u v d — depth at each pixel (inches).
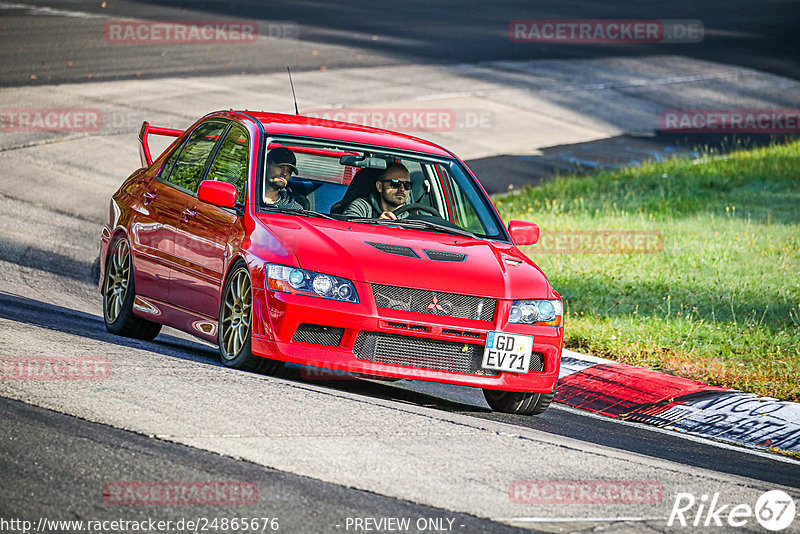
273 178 924.6
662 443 863.7
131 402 701.3
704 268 1596.9
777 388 1046.4
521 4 5462.6
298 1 4859.7
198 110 2655.0
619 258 1652.3
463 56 3912.4
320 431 684.7
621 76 3875.5
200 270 914.7
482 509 573.0
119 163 2140.7
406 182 960.3
